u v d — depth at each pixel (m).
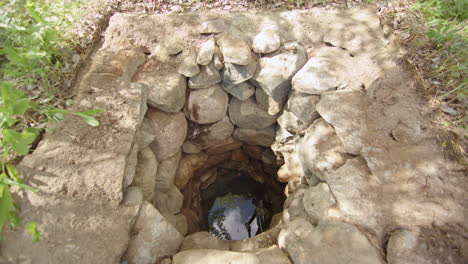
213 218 3.15
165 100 1.99
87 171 1.51
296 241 1.49
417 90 1.79
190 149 2.68
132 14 2.22
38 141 1.56
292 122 2.28
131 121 1.71
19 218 1.32
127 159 1.64
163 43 2.14
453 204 1.42
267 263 1.44
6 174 1.41
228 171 3.34
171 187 2.41
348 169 1.60
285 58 2.14
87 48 2.04
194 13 2.23
